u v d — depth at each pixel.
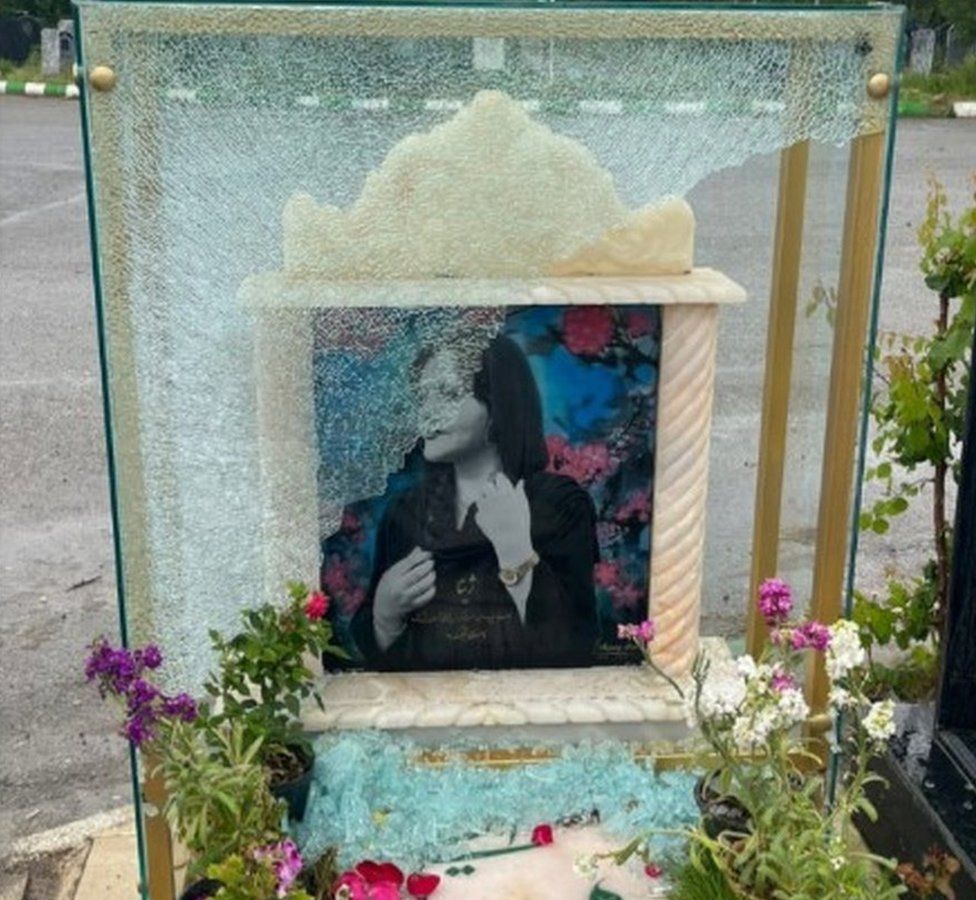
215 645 1.79
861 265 1.71
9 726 2.56
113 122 1.56
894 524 3.49
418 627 2.05
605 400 1.97
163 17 1.53
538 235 1.72
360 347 1.84
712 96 1.63
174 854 1.82
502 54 1.61
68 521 3.49
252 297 1.71
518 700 2.01
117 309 1.63
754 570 2.08
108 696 2.17
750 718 1.59
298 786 1.83
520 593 2.05
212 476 1.78
